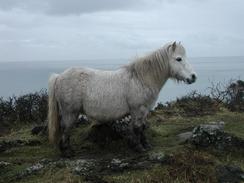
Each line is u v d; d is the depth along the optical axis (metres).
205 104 6.31
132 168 3.56
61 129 4.15
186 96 6.71
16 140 4.70
